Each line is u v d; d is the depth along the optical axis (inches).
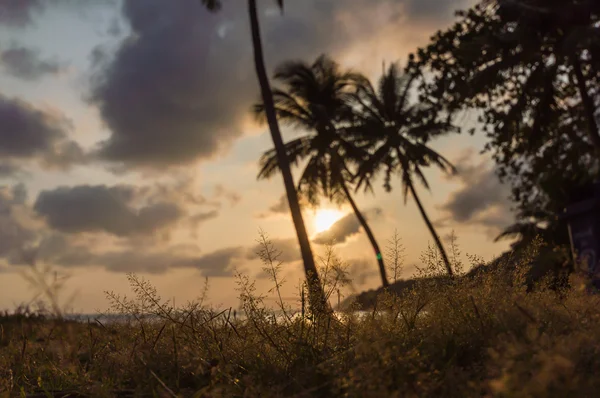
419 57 580.4
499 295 94.0
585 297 88.8
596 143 526.3
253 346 100.3
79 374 103.6
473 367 72.5
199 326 104.4
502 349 64.9
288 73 1094.4
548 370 51.3
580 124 587.5
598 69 534.6
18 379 109.7
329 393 76.8
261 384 82.0
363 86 1125.7
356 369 70.5
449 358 78.1
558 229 464.4
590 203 253.8
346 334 98.2
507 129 576.7
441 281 99.4
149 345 104.9
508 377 52.1
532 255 100.3
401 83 1093.1
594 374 59.3
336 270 99.8
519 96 580.4
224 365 92.7
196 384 90.3
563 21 513.0
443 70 582.6
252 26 625.9
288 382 83.2
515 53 550.9
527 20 511.8
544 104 577.3
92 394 90.8
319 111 1050.7
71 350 111.2
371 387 64.6
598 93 570.6
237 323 108.7
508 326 80.5
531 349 58.7
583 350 63.8
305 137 1100.5
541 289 98.4
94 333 118.7
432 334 84.3
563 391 51.6
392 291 100.3
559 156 587.8
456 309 93.1
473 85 562.6
